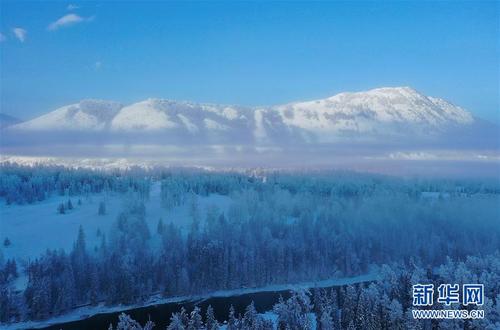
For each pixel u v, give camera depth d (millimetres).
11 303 138875
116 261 161250
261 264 173250
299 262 183625
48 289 142375
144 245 182375
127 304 151625
